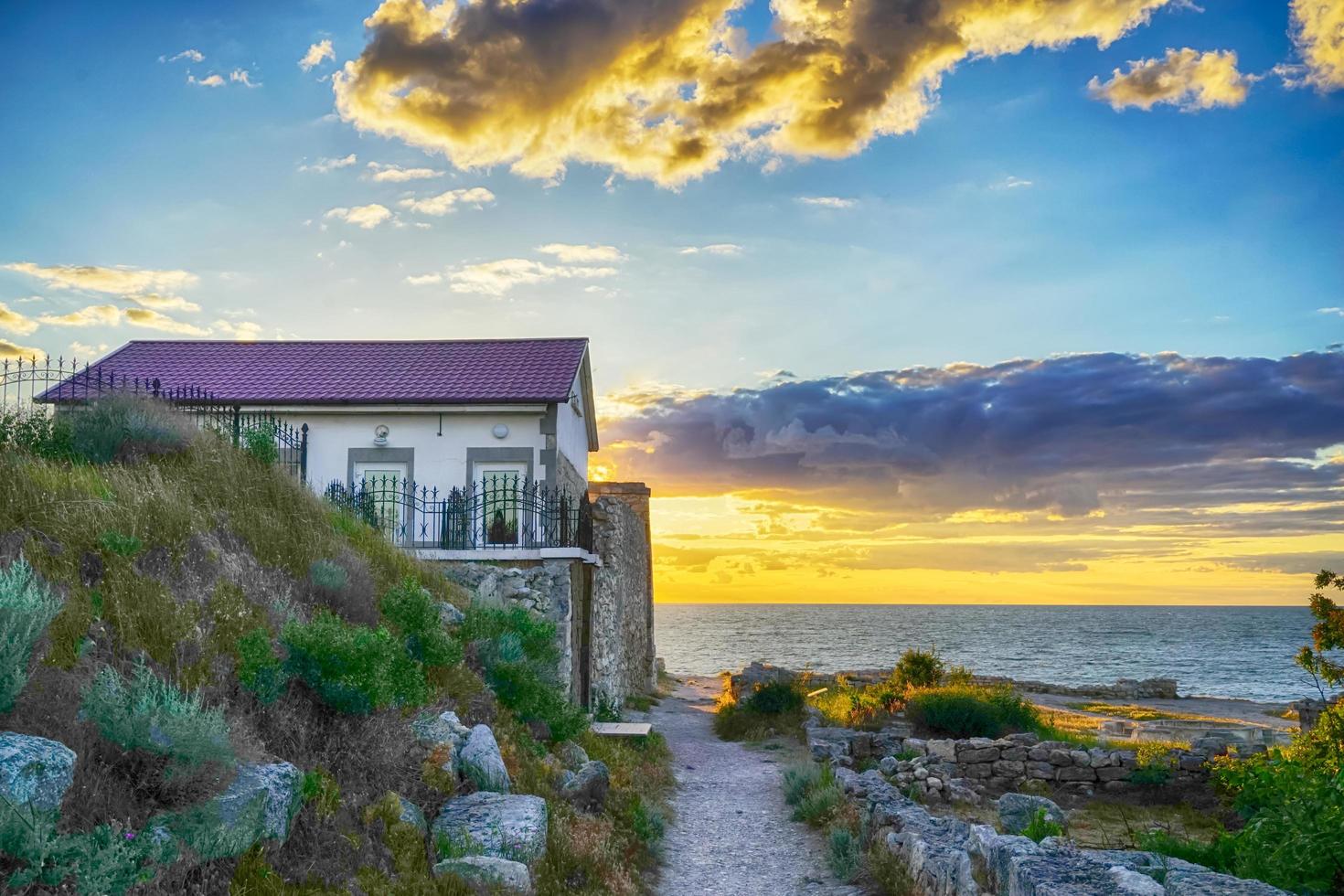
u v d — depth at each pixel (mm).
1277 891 5512
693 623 175500
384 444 20359
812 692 25734
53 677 5906
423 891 6840
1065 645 95750
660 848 10875
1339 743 10078
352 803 7254
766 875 10344
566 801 10227
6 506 7750
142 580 7703
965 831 9344
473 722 10359
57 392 20094
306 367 22891
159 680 6645
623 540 23812
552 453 20250
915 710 19016
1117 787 15211
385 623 10664
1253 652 85688
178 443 11289
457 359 23328
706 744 19875
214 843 5418
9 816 4391
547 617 16328
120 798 5340
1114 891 5812
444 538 18172
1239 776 10117
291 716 7477
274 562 9898
